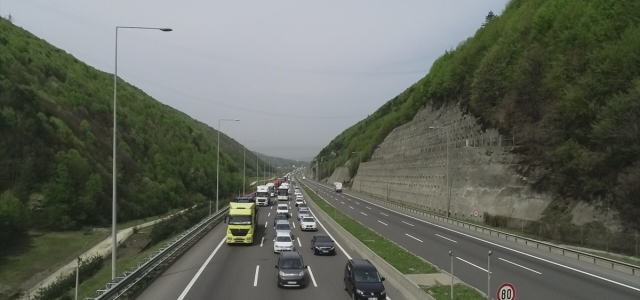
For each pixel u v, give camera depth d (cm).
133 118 8781
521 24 6109
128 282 1969
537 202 4628
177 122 10938
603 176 3909
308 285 2189
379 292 1820
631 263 2747
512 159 5266
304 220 4778
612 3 4591
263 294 1983
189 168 9381
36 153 5359
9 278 3691
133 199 6788
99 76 9606
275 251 3216
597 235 3434
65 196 5341
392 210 7350
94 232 5359
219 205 6738
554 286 2200
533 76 5228
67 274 3688
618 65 3959
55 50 8862
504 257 3100
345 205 8062
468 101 6944
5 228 4291
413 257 2923
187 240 3622
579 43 4678
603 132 3769
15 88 5666
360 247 3228
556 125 4531
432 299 1711
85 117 7144
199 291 2031
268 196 8119
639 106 3494
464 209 5897
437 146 7619
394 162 10094
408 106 11312
